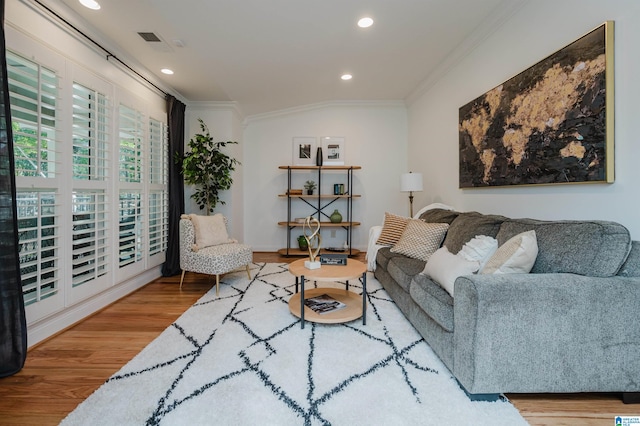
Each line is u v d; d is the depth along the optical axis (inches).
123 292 121.0
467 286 57.3
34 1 79.9
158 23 101.6
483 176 112.0
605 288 54.3
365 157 209.9
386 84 168.2
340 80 159.5
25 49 78.2
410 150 198.4
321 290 114.2
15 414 54.6
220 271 121.6
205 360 71.8
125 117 120.9
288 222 201.8
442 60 137.4
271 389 60.9
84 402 57.3
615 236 56.1
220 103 182.2
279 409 55.2
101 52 108.3
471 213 106.2
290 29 108.0
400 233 131.1
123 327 92.0
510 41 98.0
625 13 62.7
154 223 144.9
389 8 97.0
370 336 83.9
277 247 215.5
